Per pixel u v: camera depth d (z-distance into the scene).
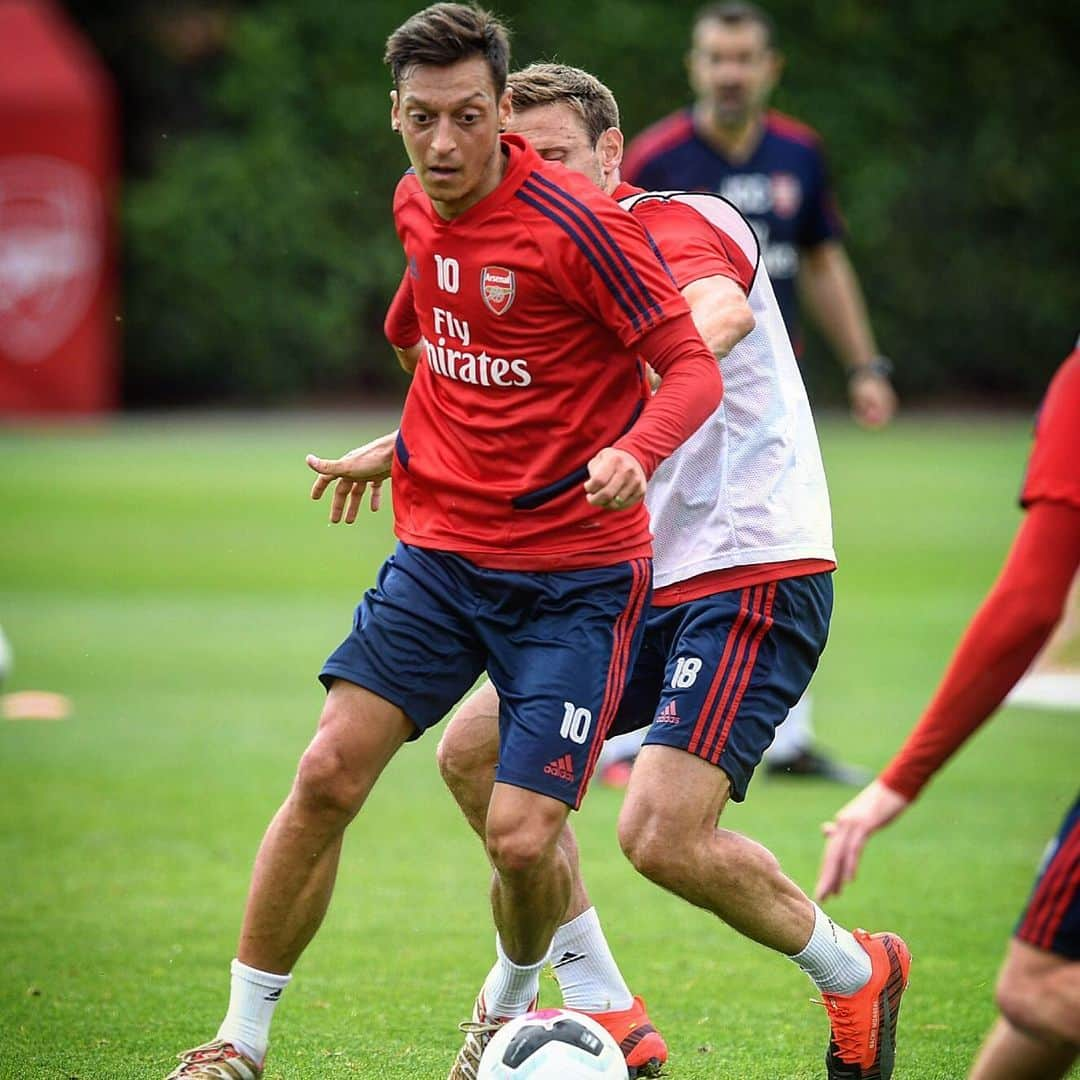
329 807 13.12
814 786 26.84
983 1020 16.03
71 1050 15.00
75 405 95.88
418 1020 16.02
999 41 107.19
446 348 13.38
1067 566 9.79
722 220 14.52
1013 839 23.59
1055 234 108.25
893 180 105.00
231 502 62.94
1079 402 9.86
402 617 13.38
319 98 106.06
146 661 36.53
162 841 22.77
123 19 106.38
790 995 17.00
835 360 103.81
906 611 43.75
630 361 13.30
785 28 106.06
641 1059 14.37
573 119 14.55
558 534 13.23
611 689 13.16
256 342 103.81
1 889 20.45
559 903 13.35
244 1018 13.27
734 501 14.19
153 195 103.00
